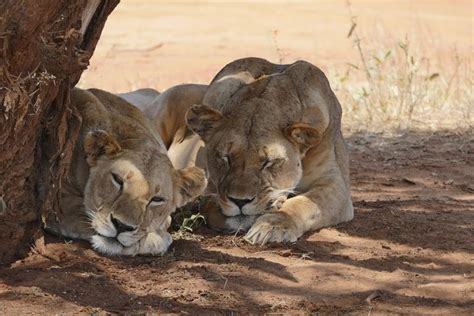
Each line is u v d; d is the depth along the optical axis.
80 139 10.66
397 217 12.44
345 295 9.59
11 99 9.09
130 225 10.04
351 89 20.41
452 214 12.75
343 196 12.02
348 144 17.14
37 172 9.95
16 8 8.72
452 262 10.77
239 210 11.14
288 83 11.86
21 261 9.91
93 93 11.41
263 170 11.23
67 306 8.90
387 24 36.34
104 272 9.80
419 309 9.30
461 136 17.72
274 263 10.36
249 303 9.29
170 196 10.42
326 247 11.09
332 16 38.69
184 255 10.44
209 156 11.55
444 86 20.86
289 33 35.34
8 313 8.66
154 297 9.25
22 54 8.96
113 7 10.20
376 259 10.72
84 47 10.13
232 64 12.48
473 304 9.49
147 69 28.48
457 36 34.12
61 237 10.61
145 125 11.44
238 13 39.09
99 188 10.17
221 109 11.98
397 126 18.14
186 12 38.84
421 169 15.55
